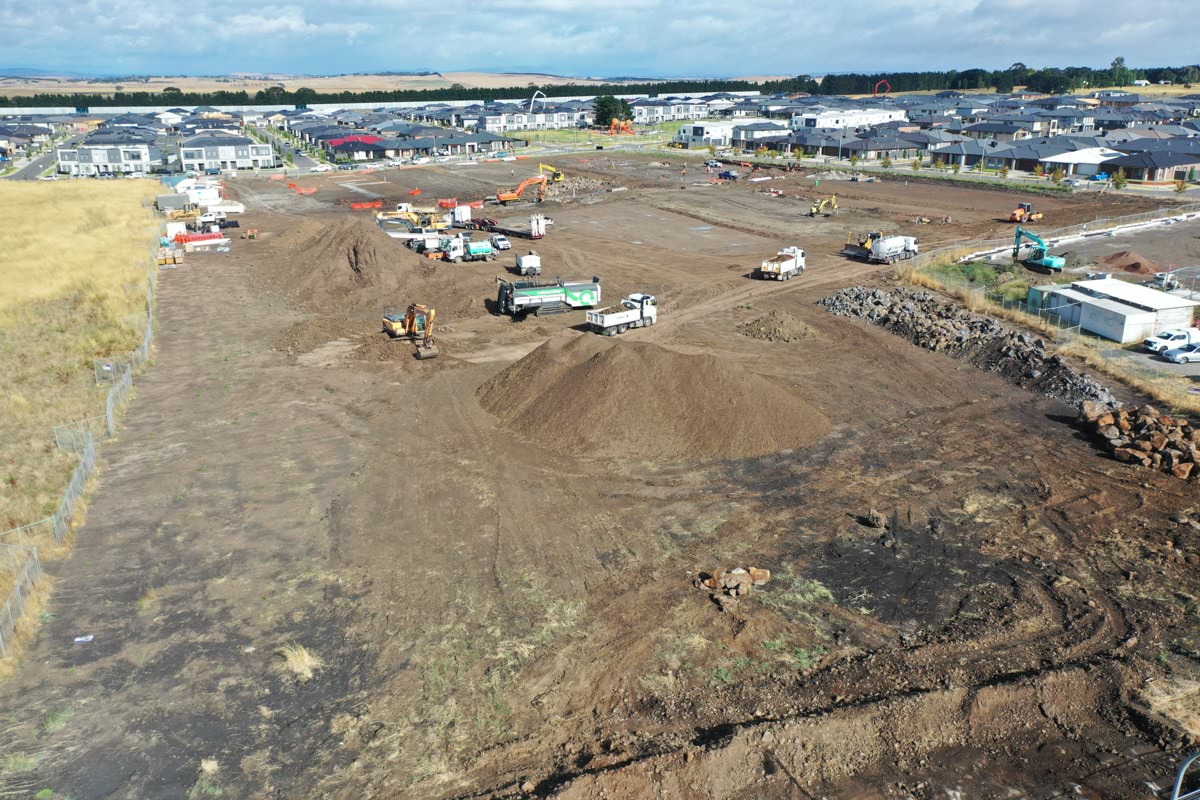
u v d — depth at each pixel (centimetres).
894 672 1927
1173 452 2975
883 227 8188
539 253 7100
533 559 2458
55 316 5112
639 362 3441
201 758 1714
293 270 6291
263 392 3912
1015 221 8225
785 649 2031
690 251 7231
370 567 2423
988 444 3247
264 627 2147
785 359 4319
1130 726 1786
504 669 1969
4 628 2058
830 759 1711
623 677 1938
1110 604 2189
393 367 4253
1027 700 1841
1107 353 4309
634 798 1600
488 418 3569
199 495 2884
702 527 2639
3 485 2880
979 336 4388
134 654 2044
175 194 9856
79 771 1677
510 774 1653
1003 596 2239
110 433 3378
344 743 1752
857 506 2764
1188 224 7919
